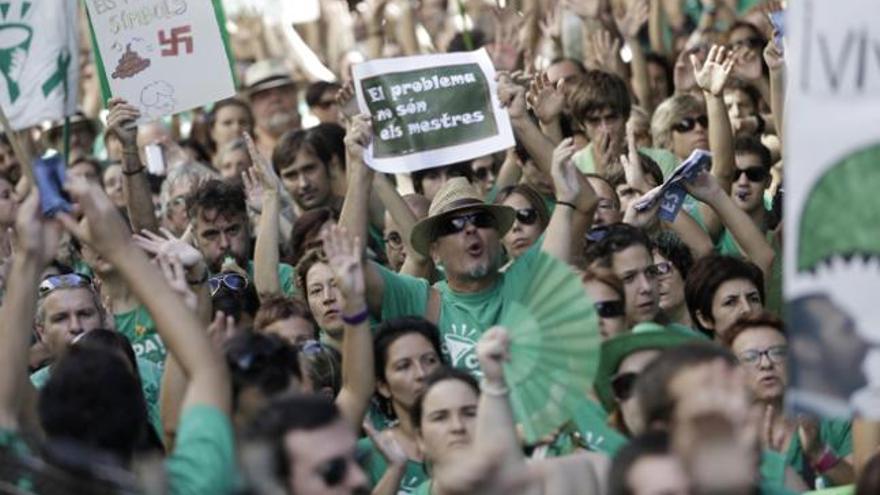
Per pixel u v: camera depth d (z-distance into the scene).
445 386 11.46
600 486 10.66
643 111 18.83
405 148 15.53
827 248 9.29
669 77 21.16
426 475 12.45
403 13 23.23
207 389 9.80
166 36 16.62
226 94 16.61
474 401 11.45
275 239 16.19
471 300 14.09
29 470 9.27
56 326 14.29
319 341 14.24
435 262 15.66
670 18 22.02
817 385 9.28
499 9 21.11
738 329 12.80
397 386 12.88
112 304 15.70
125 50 16.64
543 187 16.69
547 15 22.23
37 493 9.27
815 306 9.29
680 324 14.55
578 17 21.86
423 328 12.99
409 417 12.90
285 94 21.77
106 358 9.62
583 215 14.12
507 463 9.48
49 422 9.52
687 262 15.03
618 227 13.77
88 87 24.05
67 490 9.27
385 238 17.11
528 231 15.23
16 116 15.30
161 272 11.00
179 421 10.16
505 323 11.50
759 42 19.12
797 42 9.34
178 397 11.10
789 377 9.33
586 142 17.81
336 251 12.19
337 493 9.27
